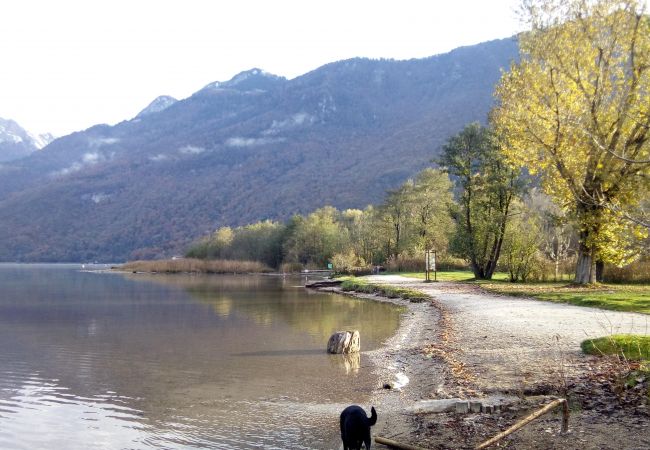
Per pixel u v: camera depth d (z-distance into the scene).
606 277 40.22
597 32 28.61
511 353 15.50
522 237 46.09
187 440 10.70
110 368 17.70
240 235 146.75
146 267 132.62
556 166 28.97
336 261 88.75
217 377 16.14
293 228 127.00
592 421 9.39
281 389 14.52
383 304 38.25
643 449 8.09
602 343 14.32
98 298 48.31
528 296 30.86
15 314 35.22
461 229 53.72
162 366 17.91
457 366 14.99
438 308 29.23
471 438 9.38
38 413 12.69
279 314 33.09
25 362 18.81
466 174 52.59
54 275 114.06
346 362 18.11
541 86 27.31
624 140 27.80
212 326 27.94
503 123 31.22
